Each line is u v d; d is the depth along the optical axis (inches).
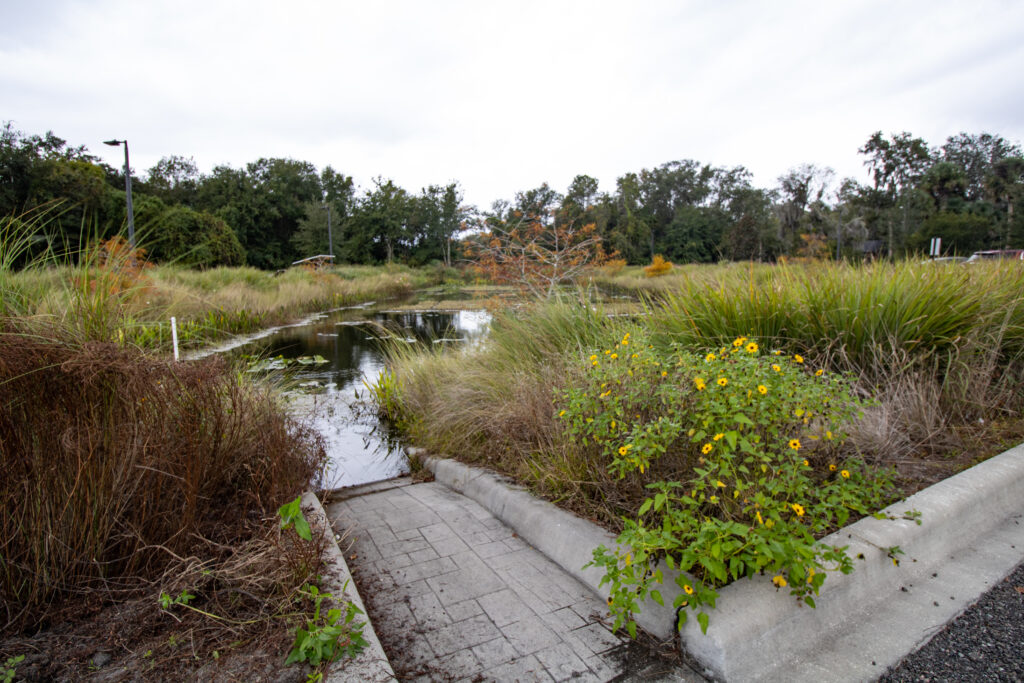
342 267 1584.6
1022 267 187.3
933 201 1834.4
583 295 214.8
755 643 65.5
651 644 71.2
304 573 77.5
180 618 70.6
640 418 97.7
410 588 86.1
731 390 85.1
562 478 109.9
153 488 85.0
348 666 61.1
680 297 176.1
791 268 195.5
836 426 92.1
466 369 202.4
